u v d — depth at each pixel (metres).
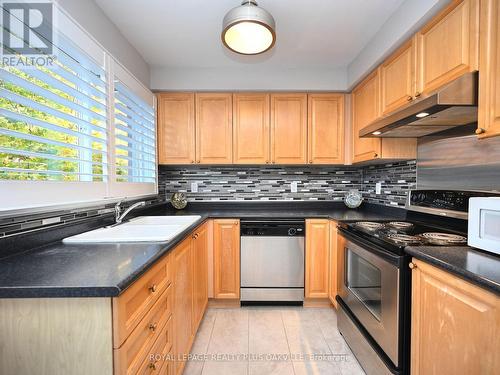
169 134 2.52
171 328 1.24
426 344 1.07
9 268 0.87
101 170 1.60
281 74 2.48
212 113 2.53
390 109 1.81
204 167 2.89
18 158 1.06
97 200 1.51
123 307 0.78
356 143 2.40
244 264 2.31
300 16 1.70
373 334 1.43
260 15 1.32
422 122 1.50
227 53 2.20
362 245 1.54
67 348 0.75
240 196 2.89
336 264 2.18
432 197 1.73
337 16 1.70
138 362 0.88
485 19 1.05
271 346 1.78
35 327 0.75
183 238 1.41
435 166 1.81
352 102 2.49
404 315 1.20
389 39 1.71
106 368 0.75
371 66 2.00
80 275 0.81
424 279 1.09
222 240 2.30
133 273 0.82
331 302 2.29
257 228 2.29
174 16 1.70
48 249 1.12
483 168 1.45
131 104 2.01
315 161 2.54
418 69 1.50
